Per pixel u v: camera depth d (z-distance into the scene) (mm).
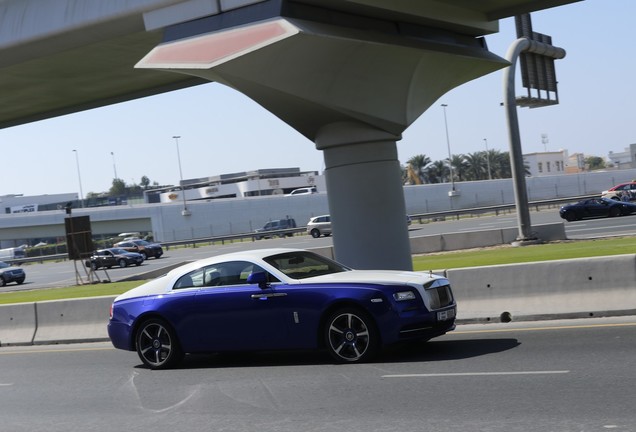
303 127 18281
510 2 19016
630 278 12891
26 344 17672
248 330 11203
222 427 7941
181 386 10469
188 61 15883
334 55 16031
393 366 10258
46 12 18359
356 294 10500
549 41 32281
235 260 11609
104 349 15516
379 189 18281
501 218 60156
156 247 60750
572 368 9117
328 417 7922
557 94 32875
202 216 94188
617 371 8734
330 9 16109
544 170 161000
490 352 10680
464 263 24875
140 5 16797
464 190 96250
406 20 17797
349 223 18375
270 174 140000
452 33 19625
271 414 8320
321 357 11711
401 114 18422
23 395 11055
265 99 16578
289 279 11094
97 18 17500
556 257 23047
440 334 10734
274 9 15141
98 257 55250
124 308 12266
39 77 22266
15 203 150125
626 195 62125
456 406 7848
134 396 10117
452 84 20531
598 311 12969
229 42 15430
